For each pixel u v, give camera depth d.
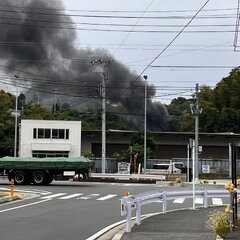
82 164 36.19
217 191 21.77
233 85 94.25
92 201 23.72
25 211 18.89
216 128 92.62
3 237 12.21
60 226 14.55
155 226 14.43
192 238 11.77
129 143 73.25
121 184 39.44
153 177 45.38
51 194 27.83
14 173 36.00
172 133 75.12
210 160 67.31
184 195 20.34
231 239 11.45
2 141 75.06
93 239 12.13
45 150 67.19
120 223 15.47
